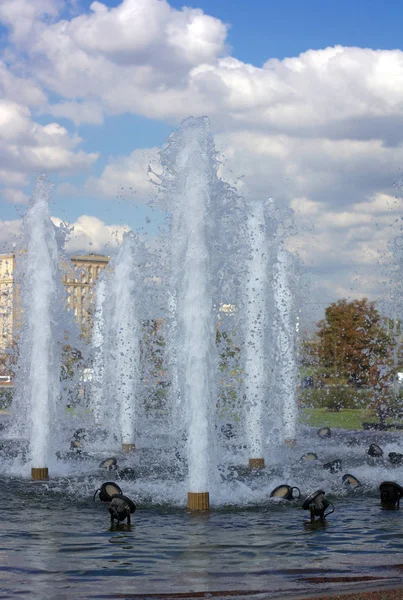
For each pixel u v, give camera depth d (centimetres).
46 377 1848
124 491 1597
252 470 1975
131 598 815
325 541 1141
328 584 864
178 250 1504
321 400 4122
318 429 3055
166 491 1603
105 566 981
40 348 1864
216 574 934
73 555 1048
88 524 1284
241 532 1210
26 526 1266
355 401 4125
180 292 1481
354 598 727
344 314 5162
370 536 1177
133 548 1093
